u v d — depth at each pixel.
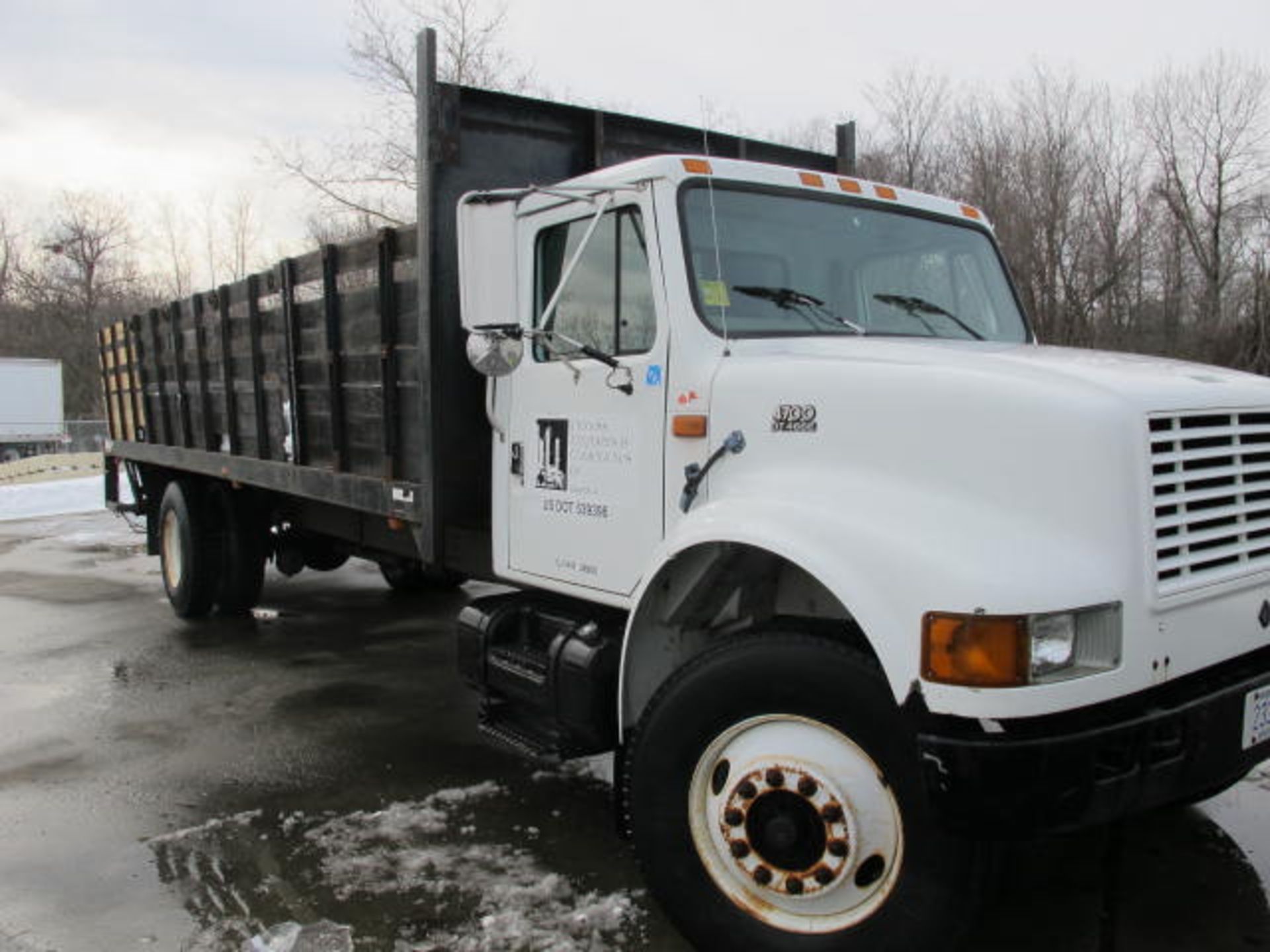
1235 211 24.62
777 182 3.78
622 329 3.67
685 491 3.35
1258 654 3.04
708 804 3.10
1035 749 2.46
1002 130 23.44
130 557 11.84
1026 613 2.47
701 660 3.12
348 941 3.31
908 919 2.70
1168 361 3.44
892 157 23.69
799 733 2.91
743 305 3.53
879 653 2.62
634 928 3.37
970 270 4.33
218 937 3.37
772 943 2.93
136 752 5.17
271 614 8.35
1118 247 22.66
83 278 54.03
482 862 3.88
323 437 5.60
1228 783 3.61
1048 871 3.68
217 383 7.10
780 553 2.85
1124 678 2.58
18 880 3.79
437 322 4.33
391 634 7.72
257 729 5.52
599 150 4.75
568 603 4.14
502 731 4.12
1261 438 3.04
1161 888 3.56
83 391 53.66
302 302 5.64
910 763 2.68
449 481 4.42
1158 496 2.68
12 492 19.34
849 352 3.25
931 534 2.67
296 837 4.14
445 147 4.27
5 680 6.52
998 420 2.70
